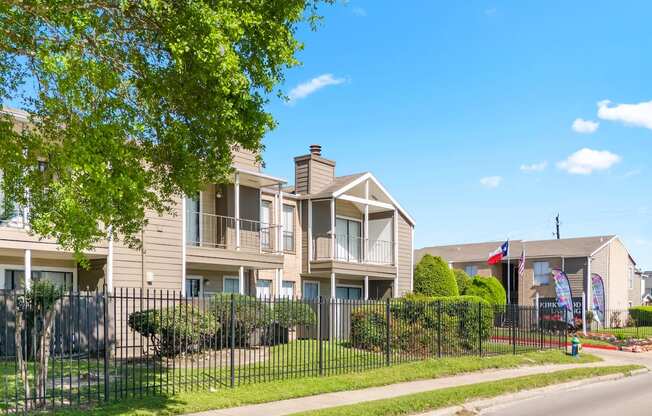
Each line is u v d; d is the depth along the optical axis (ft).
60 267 65.26
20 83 36.88
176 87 35.32
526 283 160.56
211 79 33.17
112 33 34.47
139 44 35.32
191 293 80.23
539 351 75.56
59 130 35.94
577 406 44.29
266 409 37.63
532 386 51.31
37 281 43.19
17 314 35.60
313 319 64.85
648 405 44.80
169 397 38.68
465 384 50.26
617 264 164.86
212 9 31.78
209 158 38.68
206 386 42.91
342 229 102.01
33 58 35.01
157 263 68.59
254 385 44.11
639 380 61.16
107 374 36.83
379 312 64.23
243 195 84.69
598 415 40.57
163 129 37.35
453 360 60.95
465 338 68.95
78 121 33.14
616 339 103.45
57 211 32.04
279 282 84.07
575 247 159.22
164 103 36.94
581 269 153.48
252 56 34.99
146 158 38.47
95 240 33.99
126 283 65.72
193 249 72.69
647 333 116.88
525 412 41.68
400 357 60.39
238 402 38.96
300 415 34.86
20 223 56.95
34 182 35.76
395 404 38.91
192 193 39.86
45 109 36.14
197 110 36.04
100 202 31.04
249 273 85.97
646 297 221.25
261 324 55.31
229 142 38.55
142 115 36.24
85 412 33.81
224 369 49.52
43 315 36.83
